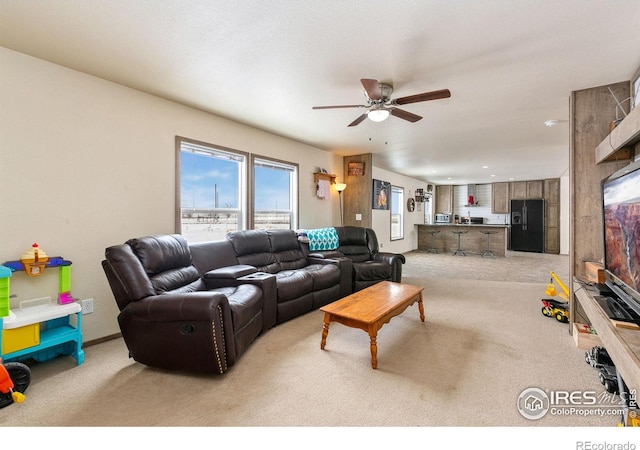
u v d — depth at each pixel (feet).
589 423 5.27
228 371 7.13
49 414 5.54
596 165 9.14
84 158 8.68
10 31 6.67
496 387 6.41
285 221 16.40
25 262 7.28
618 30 6.47
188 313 6.68
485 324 10.25
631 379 4.16
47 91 7.99
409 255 29.27
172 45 7.21
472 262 24.88
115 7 5.89
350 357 7.84
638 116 5.69
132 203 9.75
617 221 6.37
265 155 14.64
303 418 5.42
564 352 8.07
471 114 11.88
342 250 15.88
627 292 6.15
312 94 10.11
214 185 12.69
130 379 6.81
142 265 7.76
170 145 10.75
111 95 9.21
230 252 11.62
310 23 6.34
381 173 25.41
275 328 9.97
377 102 9.20
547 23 6.25
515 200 33.35
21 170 7.61
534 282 17.07
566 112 11.64
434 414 5.53
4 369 5.72
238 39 6.95
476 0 5.59
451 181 34.63
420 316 10.68
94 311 8.91
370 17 6.11
